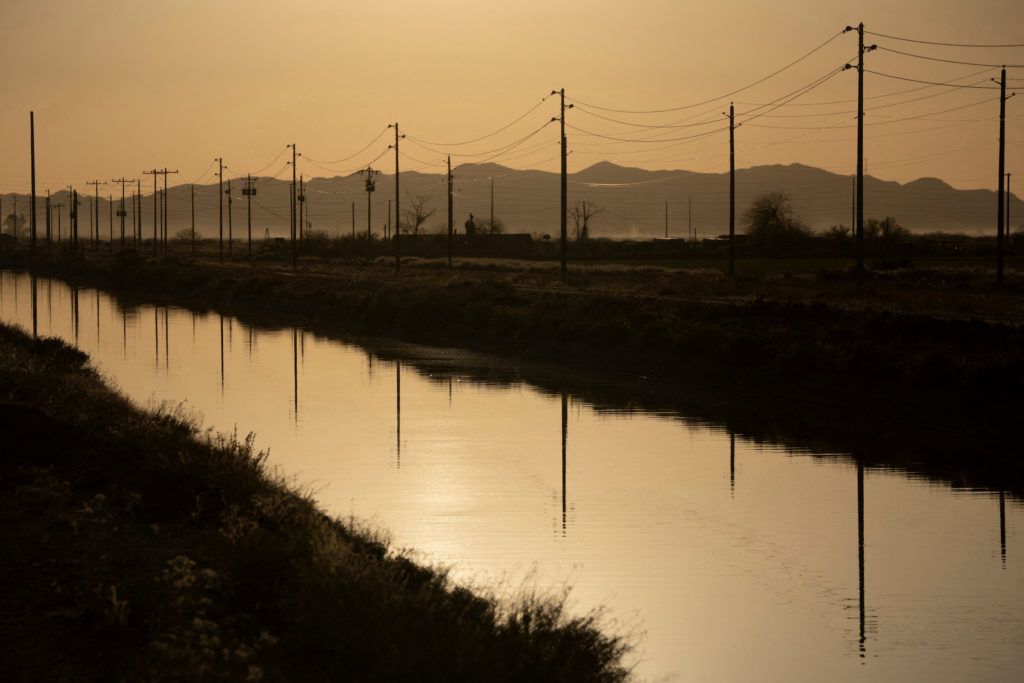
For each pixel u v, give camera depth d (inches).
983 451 1149.1
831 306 1983.3
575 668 477.1
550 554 764.0
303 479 968.3
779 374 1563.7
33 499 669.9
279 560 522.6
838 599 687.1
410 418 1322.6
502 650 454.0
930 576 737.6
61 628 459.8
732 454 1131.9
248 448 807.7
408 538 788.6
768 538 820.0
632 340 1881.2
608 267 4291.3
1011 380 1272.1
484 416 1348.4
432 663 416.5
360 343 2244.1
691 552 780.6
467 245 6274.6
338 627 435.5
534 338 2089.1
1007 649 602.9
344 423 1275.8
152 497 675.4
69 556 563.2
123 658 424.8
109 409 994.1
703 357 1731.1
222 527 623.5
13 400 983.6
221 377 1670.8
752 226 7308.1
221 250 5994.1
